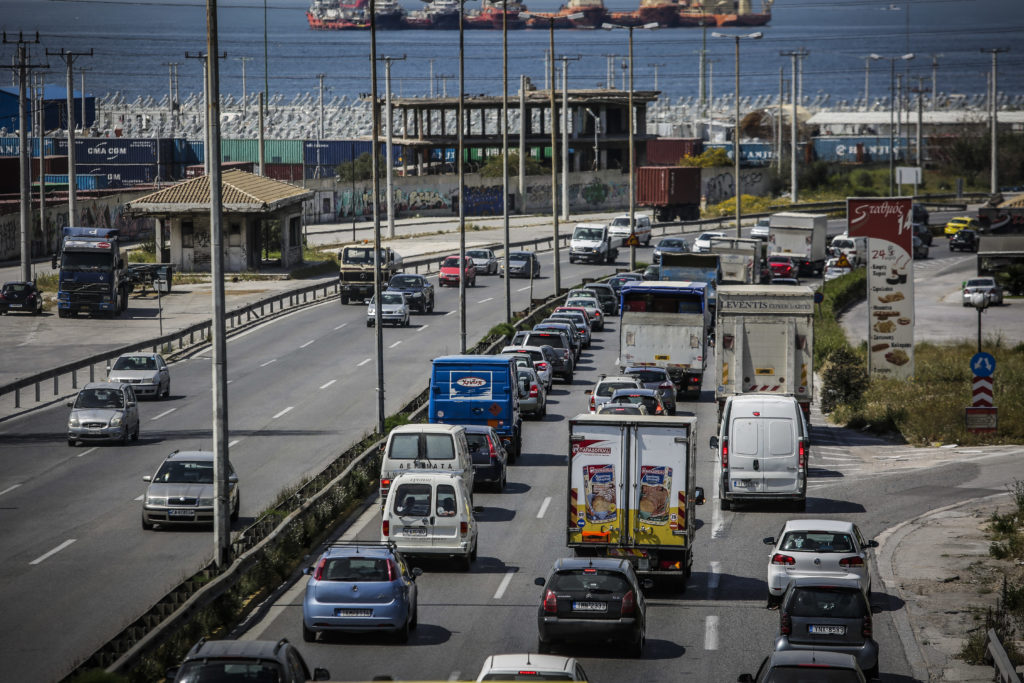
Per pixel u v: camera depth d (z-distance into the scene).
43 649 60.50
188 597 64.88
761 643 64.25
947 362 165.00
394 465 89.62
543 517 93.50
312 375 154.25
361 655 60.53
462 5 157.50
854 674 44.97
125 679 49.50
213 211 76.56
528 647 62.50
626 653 62.00
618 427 73.50
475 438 100.88
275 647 45.22
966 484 107.50
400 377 152.12
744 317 115.62
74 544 82.56
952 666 61.81
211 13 76.38
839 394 145.50
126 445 117.06
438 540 76.44
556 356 154.75
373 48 123.88
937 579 78.69
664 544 73.31
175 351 171.62
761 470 93.94
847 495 103.62
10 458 110.94
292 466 107.44
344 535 85.50
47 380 153.00
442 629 65.69
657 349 143.38
